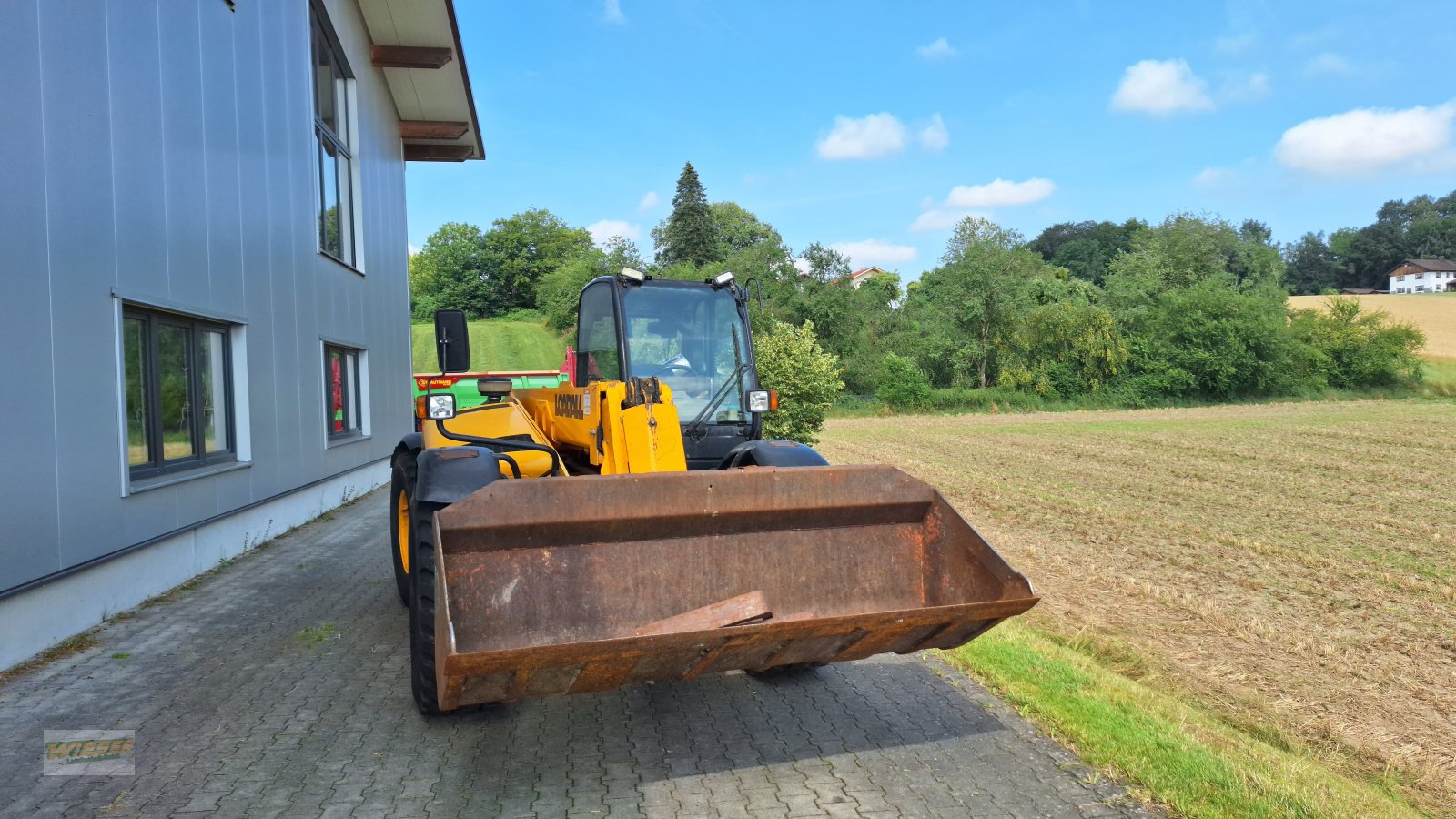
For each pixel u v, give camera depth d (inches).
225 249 297.6
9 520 183.0
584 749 144.9
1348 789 144.3
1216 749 150.9
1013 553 363.9
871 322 1689.2
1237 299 1537.9
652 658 115.2
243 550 312.8
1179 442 907.4
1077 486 588.4
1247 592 306.5
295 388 370.3
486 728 153.7
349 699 167.5
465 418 217.2
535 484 132.6
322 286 411.5
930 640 133.9
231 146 303.9
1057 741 149.3
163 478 254.4
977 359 1572.3
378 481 528.4
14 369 185.3
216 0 292.8
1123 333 1567.4
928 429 1119.0
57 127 202.1
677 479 141.1
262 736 149.0
